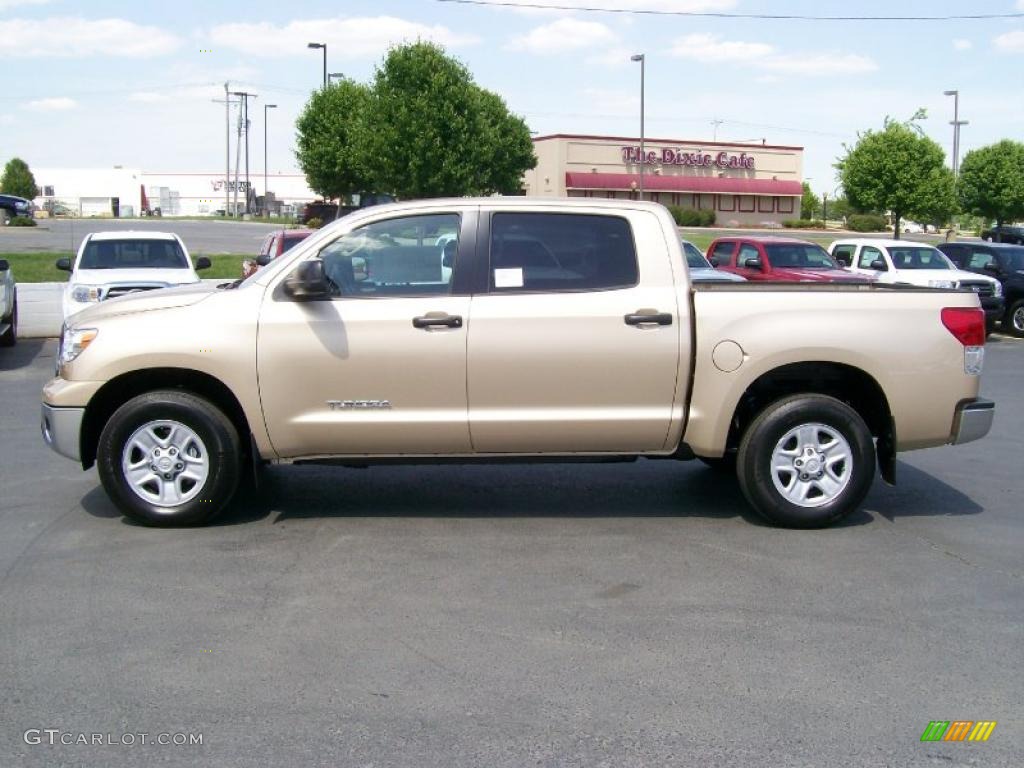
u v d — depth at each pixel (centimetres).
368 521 668
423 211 636
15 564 576
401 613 509
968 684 437
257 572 567
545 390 626
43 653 459
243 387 622
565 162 6700
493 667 448
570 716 405
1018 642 482
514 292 626
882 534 651
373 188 4684
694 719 404
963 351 650
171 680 434
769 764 371
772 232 6028
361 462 647
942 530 662
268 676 438
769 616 510
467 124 3984
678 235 646
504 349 620
